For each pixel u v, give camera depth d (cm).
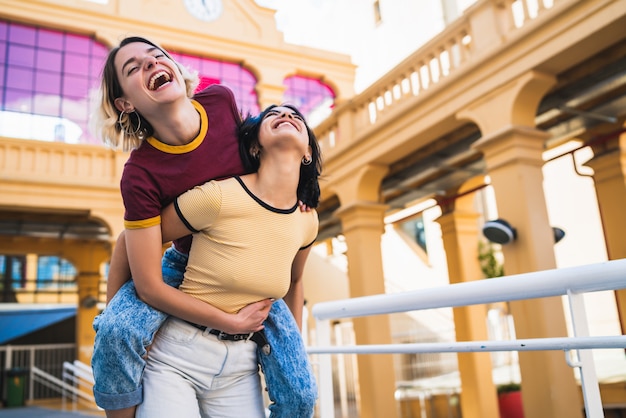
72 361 1332
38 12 1033
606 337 106
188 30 1177
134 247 118
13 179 906
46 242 1252
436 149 767
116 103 124
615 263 103
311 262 1450
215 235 124
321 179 149
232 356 129
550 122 707
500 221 548
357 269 786
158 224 120
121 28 1102
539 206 552
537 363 526
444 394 884
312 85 1334
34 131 1002
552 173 1043
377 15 1534
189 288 128
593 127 696
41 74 1028
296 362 135
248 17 1278
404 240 1423
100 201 967
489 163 584
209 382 129
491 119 586
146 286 118
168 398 122
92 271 1282
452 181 857
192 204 120
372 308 169
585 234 971
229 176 127
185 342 126
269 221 126
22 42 1029
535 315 525
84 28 1069
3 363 1308
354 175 805
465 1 1214
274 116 128
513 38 557
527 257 538
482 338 826
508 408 796
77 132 1030
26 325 1362
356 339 757
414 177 825
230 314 125
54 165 954
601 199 698
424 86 788
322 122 906
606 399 700
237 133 132
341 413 1032
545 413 515
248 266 125
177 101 120
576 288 111
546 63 534
